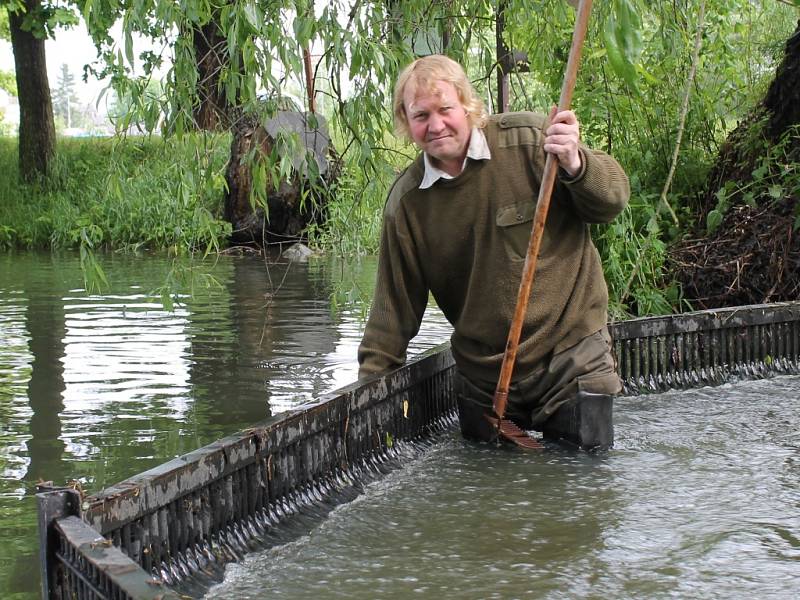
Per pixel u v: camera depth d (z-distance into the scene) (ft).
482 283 12.13
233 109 14.64
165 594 5.97
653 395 15.21
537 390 12.46
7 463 12.04
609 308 18.89
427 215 12.10
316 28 12.98
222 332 21.31
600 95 21.26
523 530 9.24
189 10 12.59
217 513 8.77
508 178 11.77
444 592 7.83
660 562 8.37
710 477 10.79
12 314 24.17
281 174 13.62
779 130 21.89
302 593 7.89
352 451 11.09
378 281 12.62
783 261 20.02
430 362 13.20
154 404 14.90
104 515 7.43
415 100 11.44
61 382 16.46
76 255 43.47
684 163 22.84
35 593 8.25
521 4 16.67
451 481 10.91
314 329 21.59
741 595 7.66
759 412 13.93
